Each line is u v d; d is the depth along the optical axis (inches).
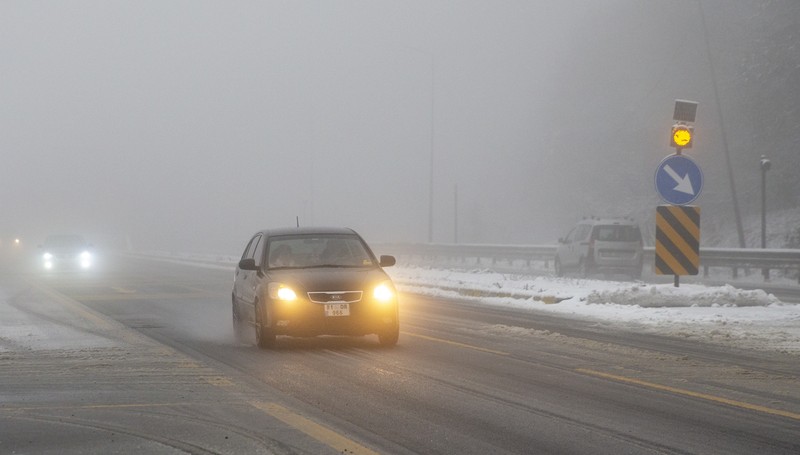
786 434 971.9
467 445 923.4
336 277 1720.0
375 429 997.2
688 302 2384.4
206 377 1370.6
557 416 1067.9
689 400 1168.2
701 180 2421.3
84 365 1502.2
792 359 1540.4
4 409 1124.5
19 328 2129.7
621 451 897.5
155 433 986.1
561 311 2459.4
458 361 1526.8
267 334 1701.5
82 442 948.0
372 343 1790.1
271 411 1099.9
